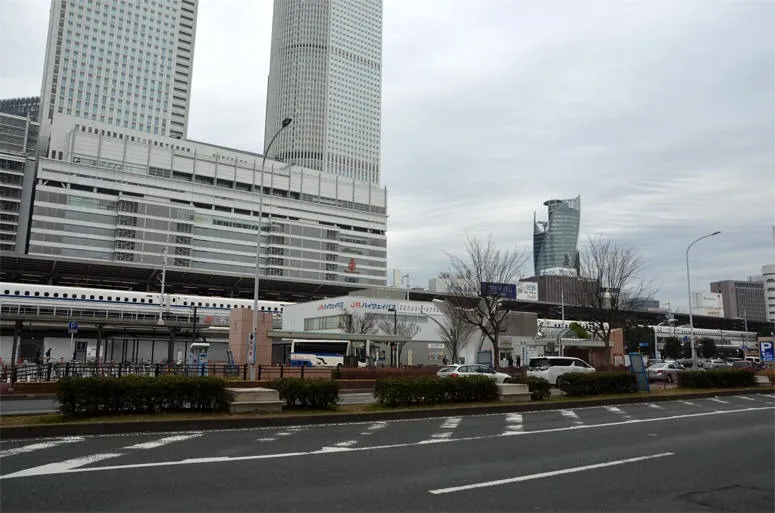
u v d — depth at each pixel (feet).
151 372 94.99
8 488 23.45
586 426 46.57
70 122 478.18
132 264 291.38
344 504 21.74
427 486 24.81
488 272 145.07
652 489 24.98
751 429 45.42
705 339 352.28
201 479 25.38
